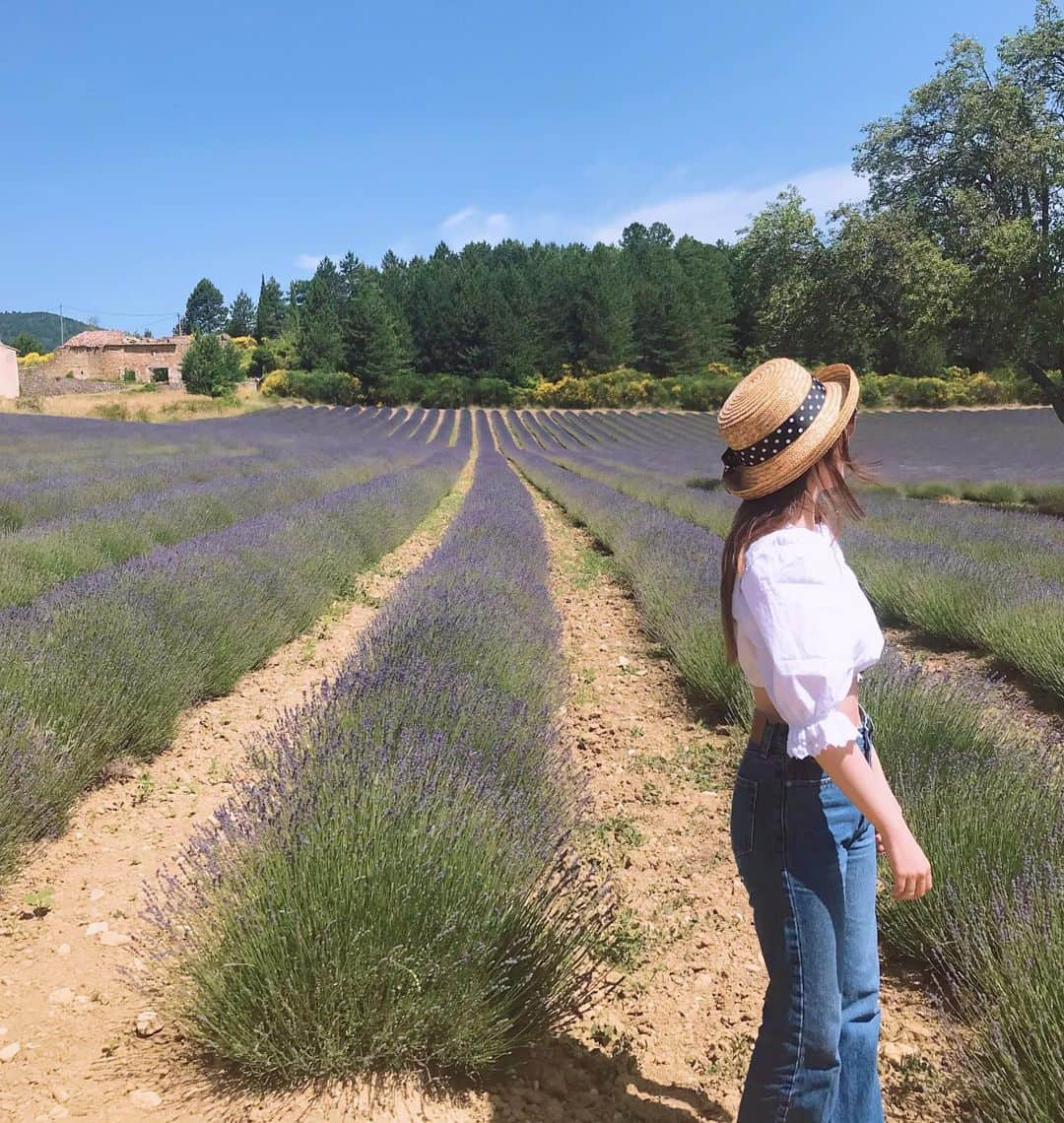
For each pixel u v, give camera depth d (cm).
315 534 1023
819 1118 183
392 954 234
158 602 615
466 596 639
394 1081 236
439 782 314
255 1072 238
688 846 405
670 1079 252
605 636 830
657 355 10300
